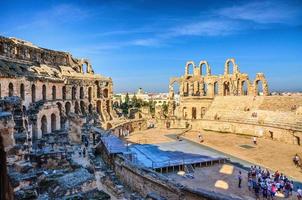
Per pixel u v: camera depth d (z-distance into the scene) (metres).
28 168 20.00
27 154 24.92
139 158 42.56
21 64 60.59
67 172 23.00
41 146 42.03
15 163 19.91
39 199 17.50
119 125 71.25
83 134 54.72
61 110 66.44
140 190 31.62
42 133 52.84
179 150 50.66
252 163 44.94
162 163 39.88
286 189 32.28
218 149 55.22
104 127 72.94
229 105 82.19
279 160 46.75
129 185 33.59
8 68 51.47
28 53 66.88
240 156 49.47
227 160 46.28
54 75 69.62
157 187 29.41
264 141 63.09
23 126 26.86
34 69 62.91
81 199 18.06
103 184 30.48
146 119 86.12
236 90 91.75
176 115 99.31
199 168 41.91
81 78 78.25
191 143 61.28
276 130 63.69
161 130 82.06
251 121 71.25
